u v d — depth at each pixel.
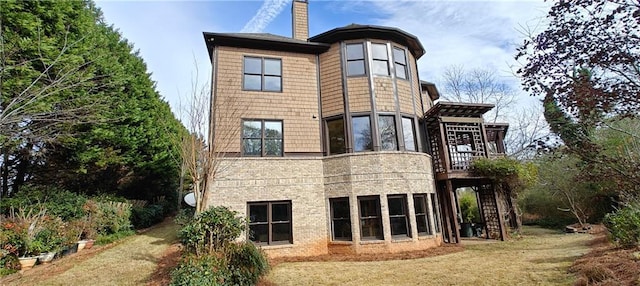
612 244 9.63
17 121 8.44
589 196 16.58
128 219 14.31
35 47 9.32
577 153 4.25
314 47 13.67
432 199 13.26
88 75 10.05
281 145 12.56
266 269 8.52
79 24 11.59
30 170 14.24
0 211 10.70
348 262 10.30
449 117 13.97
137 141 16.22
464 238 14.75
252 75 12.96
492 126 17.58
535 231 17.14
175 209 22.42
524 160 19.64
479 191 15.84
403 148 12.61
